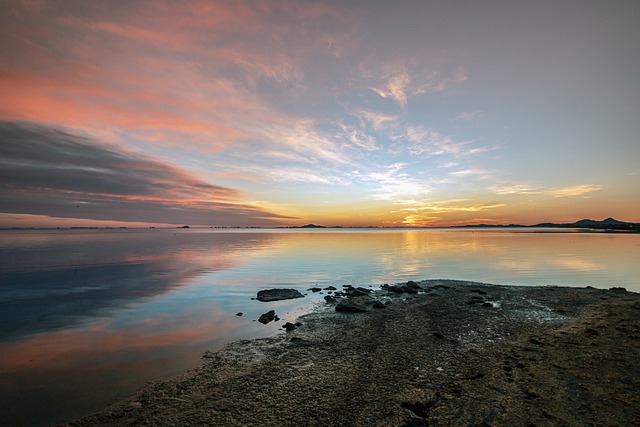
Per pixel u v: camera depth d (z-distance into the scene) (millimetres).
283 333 14812
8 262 40031
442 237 129375
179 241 97875
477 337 13594
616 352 10852
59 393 9336
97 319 16969
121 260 43531
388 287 24953
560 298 20453
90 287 25172
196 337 14305
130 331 15078
